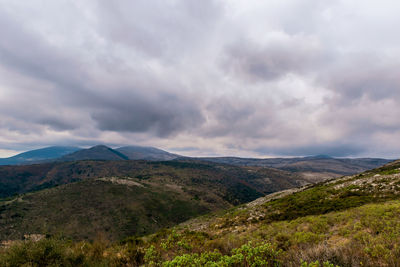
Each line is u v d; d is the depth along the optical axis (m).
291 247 8.24
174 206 124.06
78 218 89.38
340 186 27.88
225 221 28.27
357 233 9.21
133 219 99.12
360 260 5.36
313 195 26.59
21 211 86.31
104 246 9.94
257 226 20.03
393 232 7.60
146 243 10.30
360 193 22.41
